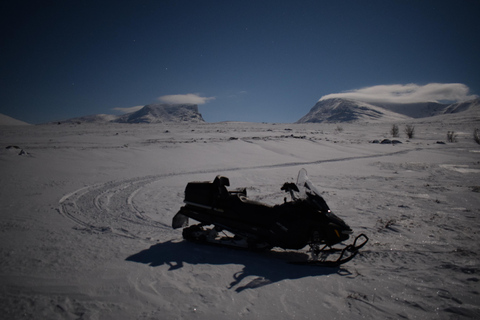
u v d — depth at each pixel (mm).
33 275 3459
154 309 2777
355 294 3117
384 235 5324
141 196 8945
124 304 2859
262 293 3125
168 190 9953
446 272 3650
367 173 14445
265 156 20750
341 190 10078
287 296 3068
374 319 2648
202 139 30859
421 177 13141
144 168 14984
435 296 3041
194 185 4859
